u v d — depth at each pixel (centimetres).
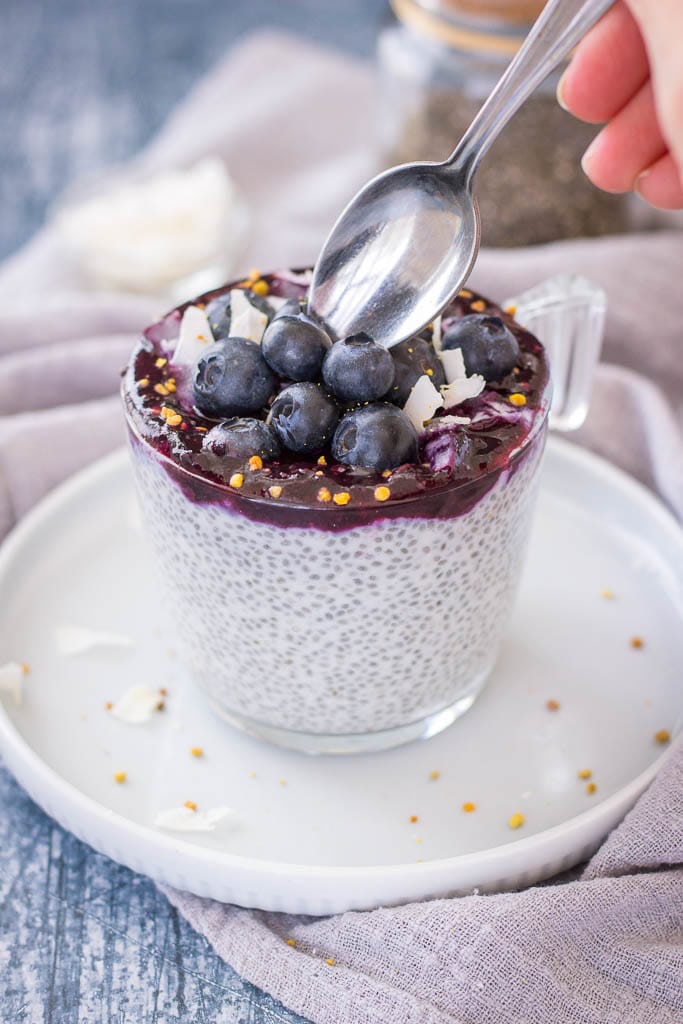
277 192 70
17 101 83
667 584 47
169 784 42
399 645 39
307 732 42
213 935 39
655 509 48
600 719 43
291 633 39
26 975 39
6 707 43
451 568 38
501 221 60
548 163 58
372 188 40
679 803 39
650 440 50
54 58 89
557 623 46
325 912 39
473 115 58
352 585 38
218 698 43
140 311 55
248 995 38
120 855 40
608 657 45
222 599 39
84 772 42
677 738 41
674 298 55
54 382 53
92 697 44
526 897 38
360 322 40
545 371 40
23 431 50
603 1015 37
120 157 77
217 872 39
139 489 40
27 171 76
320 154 72
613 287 55
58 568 48
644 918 38
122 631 46
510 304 45
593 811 40
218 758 42
